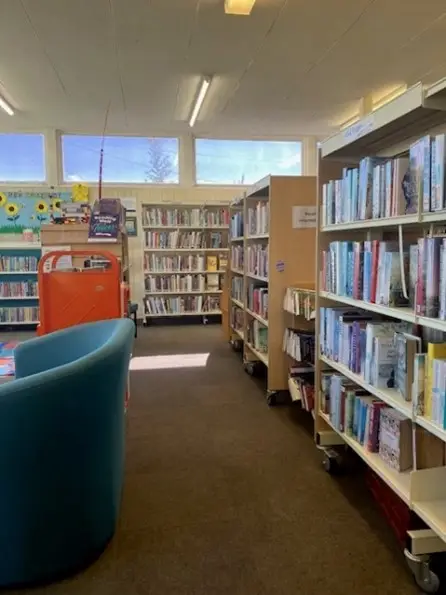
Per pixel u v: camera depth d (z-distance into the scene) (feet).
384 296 6.61
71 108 20.62
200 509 7.34
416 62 15.72
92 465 5.81
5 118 22.02
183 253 26.12
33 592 5.53
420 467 6.22
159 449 9.61
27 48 14.24
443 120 6.39
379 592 5.51
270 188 12.00
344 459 8.95
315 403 9.18
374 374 6.85
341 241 8.64
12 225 23.98
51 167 24.25
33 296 23.44
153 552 6.26
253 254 14.83
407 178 6.09
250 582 5.68
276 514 7.19
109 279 11.53
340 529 6.78
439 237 5.43
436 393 5.37
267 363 12.36
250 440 10.04
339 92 18.70
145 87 17.92
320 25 12.92
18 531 5.43
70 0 11.39
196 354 18.21
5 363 8.86
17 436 5.15
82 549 5.88
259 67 16.05
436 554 5.84
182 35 13.50
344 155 8.56
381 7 11.98
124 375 6.32
